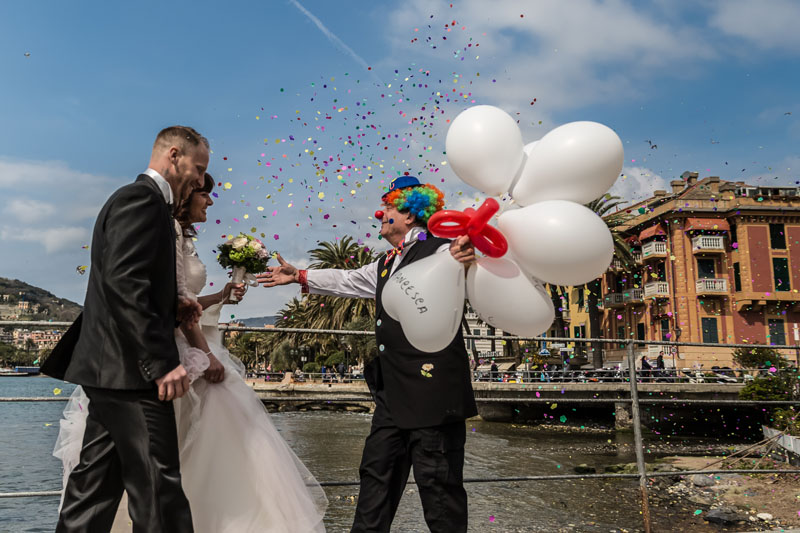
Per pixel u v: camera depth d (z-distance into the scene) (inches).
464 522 100.8
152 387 74.8
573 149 91.7
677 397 857.5
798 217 1371.8
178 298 86.1
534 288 94.0
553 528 268.7
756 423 818.2
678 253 1403.8
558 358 1198.3
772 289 1350.9
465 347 104.3
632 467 503.5
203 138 92.0
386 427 102.3
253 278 110.4
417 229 109.9
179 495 75.2
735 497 339.3
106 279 72.9
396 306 94.3
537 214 90.8
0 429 830.5
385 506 101.4
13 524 333.4
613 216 1161.4
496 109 101.8
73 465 84.1
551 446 687.1
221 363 94.8
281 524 86.4
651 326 1467.8
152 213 76.9
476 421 981.2
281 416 1105.4
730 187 1422.2
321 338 1519.4
